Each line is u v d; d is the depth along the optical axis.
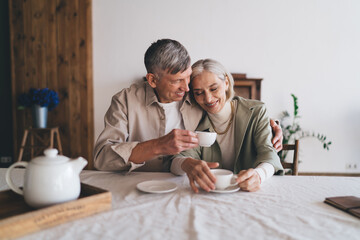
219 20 3.39
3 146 3.38
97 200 0.69
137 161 1.09
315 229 0.62
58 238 0.56
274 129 1.42
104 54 3.35
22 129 3.26
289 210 0.73
